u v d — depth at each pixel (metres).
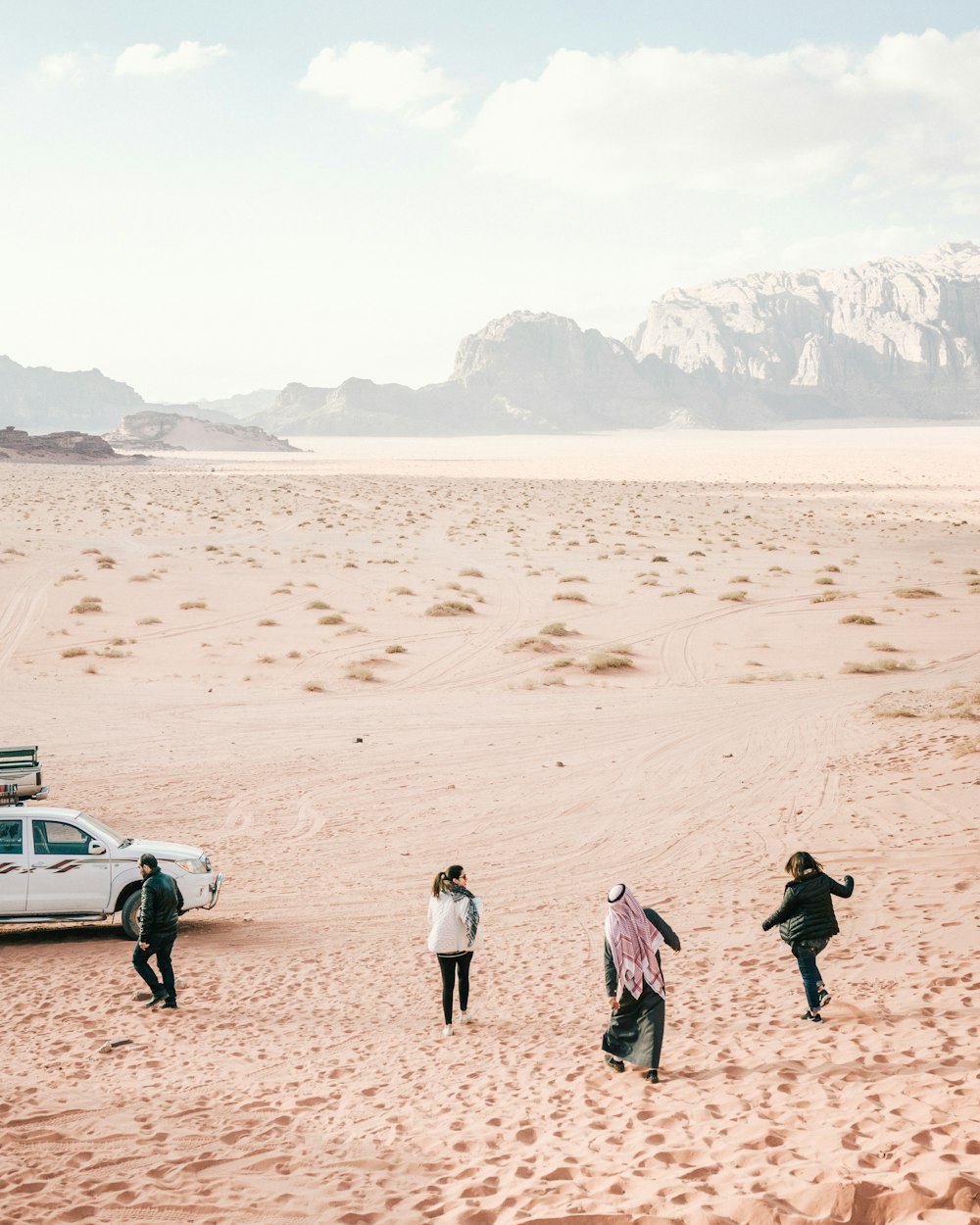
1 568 58.34
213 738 27.30
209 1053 8.97
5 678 35.91
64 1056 9.02
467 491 121.12
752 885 13.73
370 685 35.06
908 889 12.30
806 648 39.00
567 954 11.64
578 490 124.50
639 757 23.78
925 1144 5.30
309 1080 8.10
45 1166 6.47
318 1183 6.00
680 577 56.88
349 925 13.59
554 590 53.25
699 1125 6.22
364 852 17.31
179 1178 6.16
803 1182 5.05
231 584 55.00
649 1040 7.29
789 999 8.97
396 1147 6.52
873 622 42.62
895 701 27.44
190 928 13.72
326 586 54.69
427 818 19.39
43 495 106.94
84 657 39.53
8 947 13.36
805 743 23.58
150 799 21.23
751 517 88.31
